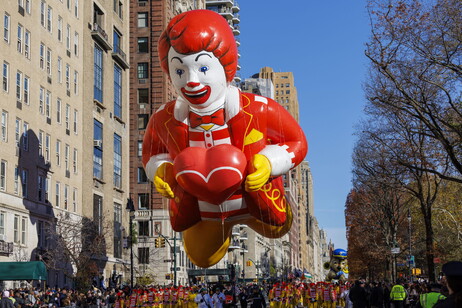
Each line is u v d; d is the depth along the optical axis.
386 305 34.38
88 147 56.31
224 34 15.02
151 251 72.94
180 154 15.16
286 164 15.79
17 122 42.88
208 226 16.67
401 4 25.23
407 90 28.72
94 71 58.59
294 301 36.25
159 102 76.75
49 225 46.53
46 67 48.03
